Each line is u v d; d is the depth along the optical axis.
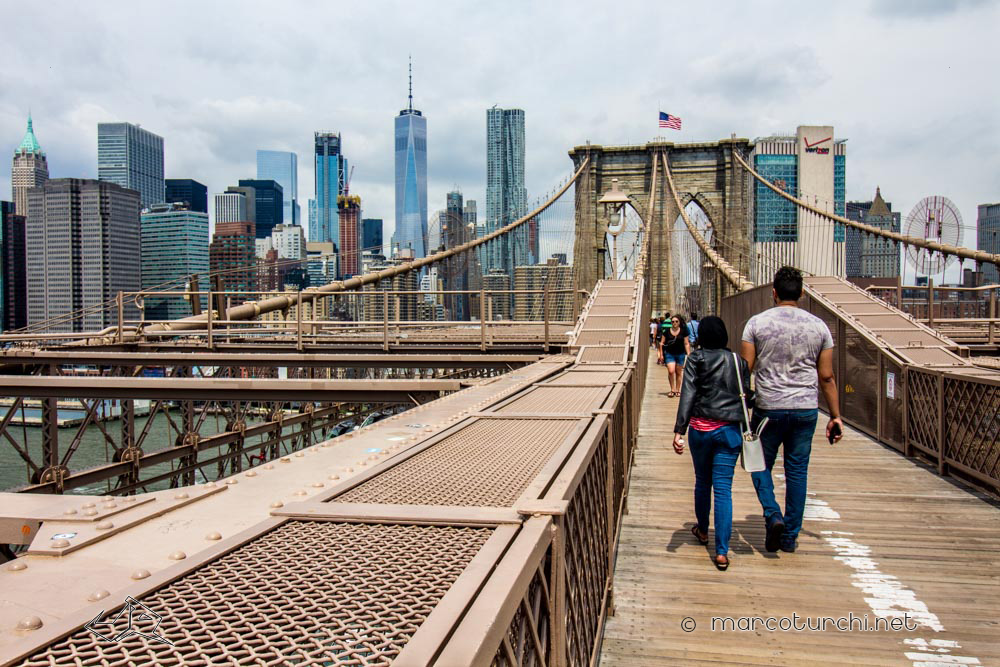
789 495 4.73
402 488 2.35
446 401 5.61
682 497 6.14
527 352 13.99
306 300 16.84
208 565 1.65
